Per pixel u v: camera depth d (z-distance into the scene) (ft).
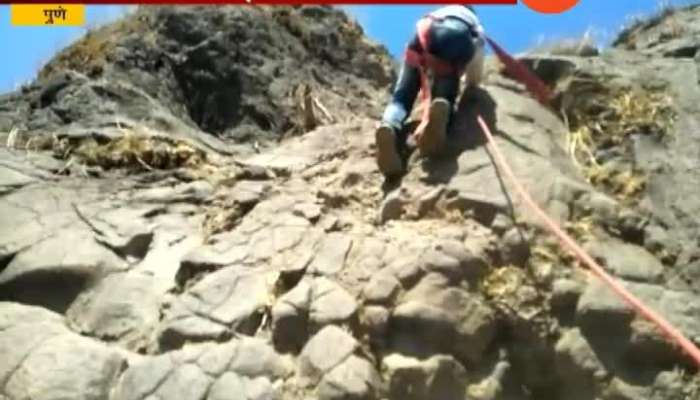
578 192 18.61
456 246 16.98
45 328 16.66
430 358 15.51
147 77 30.76
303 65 34.91
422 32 20.59
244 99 31.76
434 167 19.58
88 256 18.33
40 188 20.67
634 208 18.90
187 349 15.84
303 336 15.97
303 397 14.92
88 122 25.27
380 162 19.99
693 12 27.04
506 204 18.10
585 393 15.84
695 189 19.03
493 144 19.44
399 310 15.97
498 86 22.38
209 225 19.77
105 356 15.87
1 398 15.16
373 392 14.98
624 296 14.64
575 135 20.83
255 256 17.94
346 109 32.96
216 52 32.65
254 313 16.56
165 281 18.04
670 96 21.35
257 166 22.56
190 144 23.67
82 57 31.48
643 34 26.68
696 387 15.65
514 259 17.20
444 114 19.20
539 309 16.51
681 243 18.03
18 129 24.58
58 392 15.14
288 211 19.45
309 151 23.67
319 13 38.68
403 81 20.79
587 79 21.72
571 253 17.29
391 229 18.34
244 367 15.37
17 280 17.83
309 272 17.11
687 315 16.55
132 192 21.15
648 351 16.02
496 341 16.26
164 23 33.14
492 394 15.57
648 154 20.02
